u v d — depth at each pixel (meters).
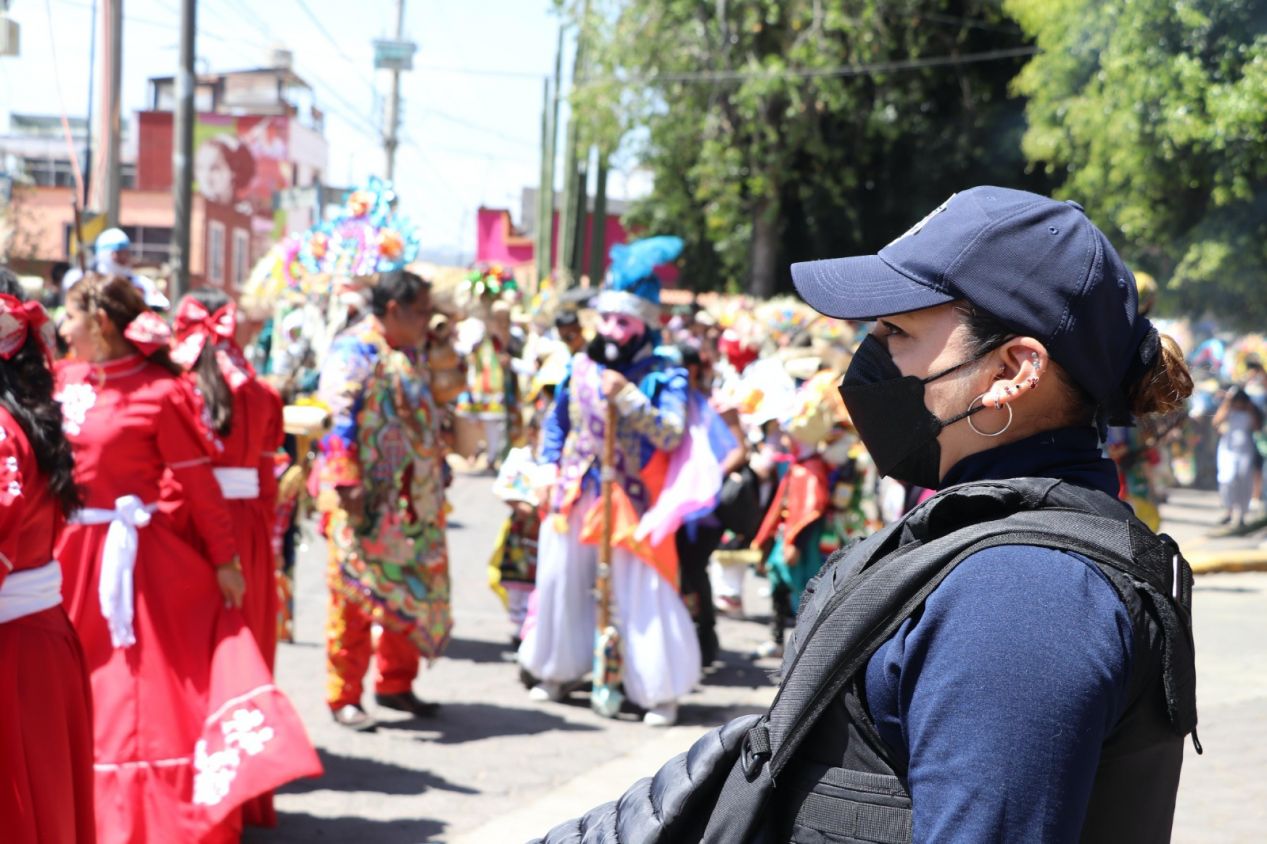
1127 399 1.56
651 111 27.44
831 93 25.70
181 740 4.18
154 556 4.22
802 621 1.57
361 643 6.09
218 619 4.33
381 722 6.30
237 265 48.88
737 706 6.84
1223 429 14.63
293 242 9.26
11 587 3.18
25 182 29.31
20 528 3.10
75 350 4.30
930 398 1.51
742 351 10.66
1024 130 26.16
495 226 48.03
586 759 5.78
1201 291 12.62
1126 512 1.45
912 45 26.73
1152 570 1.38
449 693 6.96
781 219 29.08
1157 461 7.05
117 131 12.84
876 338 1.58
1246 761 5.37
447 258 47.88
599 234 29.45
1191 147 11.76
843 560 1.58
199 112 56.34
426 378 6.06
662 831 1.57
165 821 4.10
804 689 1.43
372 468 5.85
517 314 15.64
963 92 27.36
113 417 4.18
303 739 4.16
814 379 7.27
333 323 10.26
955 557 1.37
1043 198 1.51
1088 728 1.25
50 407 3.28
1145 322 1.56
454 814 4.96
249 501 4.84
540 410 7.98
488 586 10.06
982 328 1.47
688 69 26.75
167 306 4.82
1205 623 8.44
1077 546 1.35
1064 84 13.38
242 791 4.08
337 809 5.00
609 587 6.45
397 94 33.22
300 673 7.11
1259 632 8.11
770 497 8.45
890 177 28.23
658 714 6.41
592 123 27.48
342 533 5.93
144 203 45.19
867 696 1.39
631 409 6.23
